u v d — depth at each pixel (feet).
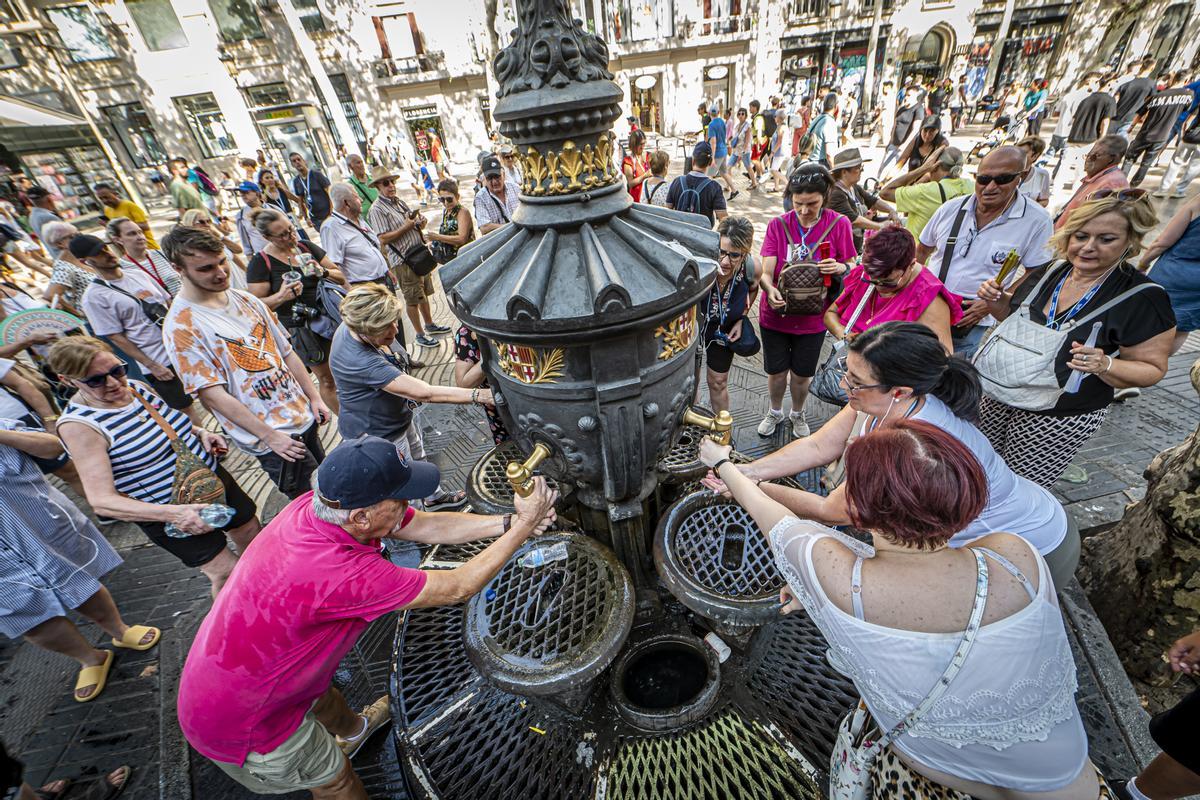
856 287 8.73
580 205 5.01
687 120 70.03
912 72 65.67
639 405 5.29
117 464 6.81
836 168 13.82
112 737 7.14
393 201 16.85
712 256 5.51
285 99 62.28
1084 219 6.31
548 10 4.42
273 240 11.76
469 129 69.26
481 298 5.03
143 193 60.90
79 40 54.39
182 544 7.59
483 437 12.89
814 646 6.63
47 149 38.70
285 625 4.32
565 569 6.49
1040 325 7.09
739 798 5.28
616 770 5.55
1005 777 3.27
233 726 4.53
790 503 6.03
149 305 11.89
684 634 6.63
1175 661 4.86
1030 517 5.04
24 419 10.05
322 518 4.46
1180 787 4.43
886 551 3.53
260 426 8.43
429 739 6.06
